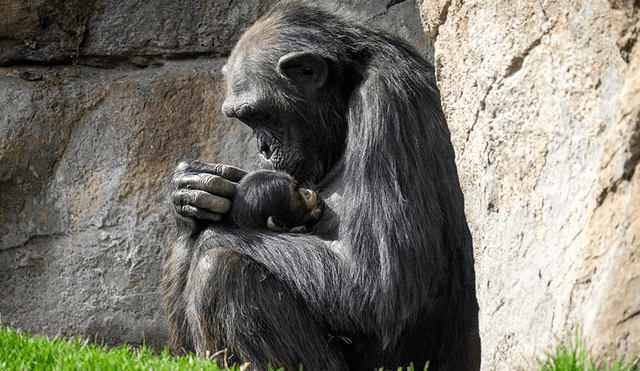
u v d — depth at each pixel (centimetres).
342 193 845
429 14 728
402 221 785
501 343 589
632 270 463
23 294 1248
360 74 891
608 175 492
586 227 512
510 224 601
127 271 1228
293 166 914
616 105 496
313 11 941
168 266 933
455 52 677
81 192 1249
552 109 558
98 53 1281
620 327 465
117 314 1227
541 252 559
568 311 514
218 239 820
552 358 498
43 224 1249
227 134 1238
